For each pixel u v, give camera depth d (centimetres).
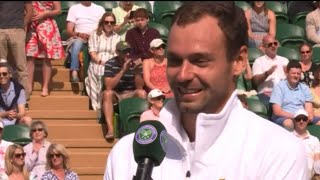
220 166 629
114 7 3359
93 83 2730
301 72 2611
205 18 594
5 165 2111
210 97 602
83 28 3012
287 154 633
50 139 2541
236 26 606
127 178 664
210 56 592
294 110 2531
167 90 2602
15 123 2469
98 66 2731
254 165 630
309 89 2584
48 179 2078
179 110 612
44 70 2752
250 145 634
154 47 2598
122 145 686
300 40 3231
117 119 2570
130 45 2711
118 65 2584
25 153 2159
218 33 596
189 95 598
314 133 2438
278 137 640
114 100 2575
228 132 636
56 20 3225
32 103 2711
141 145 590
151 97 2359
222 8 602
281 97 2542
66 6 3262
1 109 2470
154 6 3384
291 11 3428
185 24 594
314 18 3198
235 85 627
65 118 2662
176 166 636
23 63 2672
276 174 628
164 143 595
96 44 2758
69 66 2897
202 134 618
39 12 2752
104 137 2589
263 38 2839
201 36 590
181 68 593
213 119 615
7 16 2658
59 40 2789
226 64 604
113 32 2786
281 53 2944
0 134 2209
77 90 2823
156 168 638
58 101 2722
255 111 2520
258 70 2728
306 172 641
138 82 2597
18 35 2662
